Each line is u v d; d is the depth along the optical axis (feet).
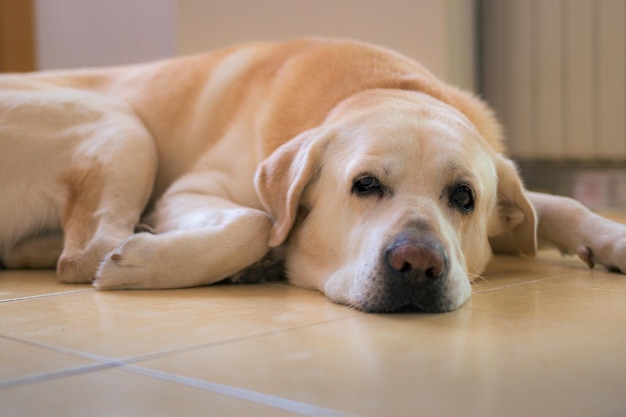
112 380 1.78
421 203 2.59
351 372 1.84
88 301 2.64
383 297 2.45
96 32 8.06
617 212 5.44
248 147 3.35
